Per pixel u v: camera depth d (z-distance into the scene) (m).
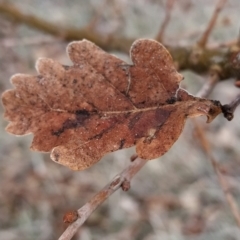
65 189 0.80
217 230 0.76
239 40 0.26
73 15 1.00
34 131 0.17
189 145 0.86
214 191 0.82
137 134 0.16
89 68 0.18
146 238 0.75
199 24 0.90
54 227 0.76
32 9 0.94
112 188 0.16
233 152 0.87
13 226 0.75
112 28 0.70
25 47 0.90
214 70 0.25
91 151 0.16
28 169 0.82
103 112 0.17
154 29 0.93
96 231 0.75
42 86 0.17
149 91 0.17
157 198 0.80
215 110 0.16
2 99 0.17
